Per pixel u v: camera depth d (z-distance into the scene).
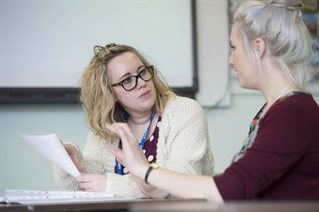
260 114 1.54
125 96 2.17
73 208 1.26
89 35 3.22
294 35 1.44
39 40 3.17
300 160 1.37
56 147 1.89
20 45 3.14
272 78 1.47
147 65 2.25
